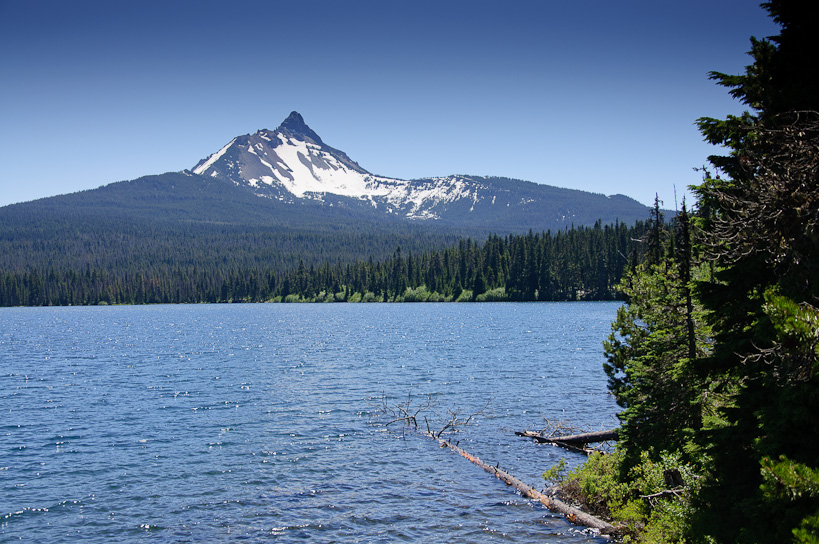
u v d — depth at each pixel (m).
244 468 28.05
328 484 25.62
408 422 36.44
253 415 39.59
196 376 58.44
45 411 41.97
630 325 25.19
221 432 35.06
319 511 22.58
